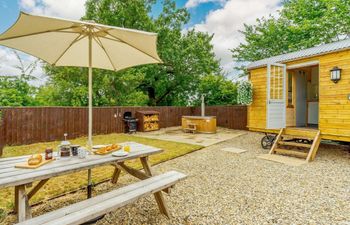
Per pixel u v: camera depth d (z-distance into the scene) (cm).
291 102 744
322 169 466
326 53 558
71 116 870
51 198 315
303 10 1261
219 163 520
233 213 277
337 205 297
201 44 1633
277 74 660
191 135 1002
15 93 990
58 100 1120
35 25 236
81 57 355
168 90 1747
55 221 171
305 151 644
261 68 707
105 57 362
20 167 225
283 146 694
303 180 397
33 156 246
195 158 570
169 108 1335
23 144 734
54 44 309
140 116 1113
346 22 1124
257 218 265
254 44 1430
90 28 282
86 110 926
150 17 1540
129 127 1066
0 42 265
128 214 272
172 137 937
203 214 274
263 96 700
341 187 362
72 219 174
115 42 316
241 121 1215
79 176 407
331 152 638
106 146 317
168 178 272
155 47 286
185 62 1612
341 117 530
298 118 755
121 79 1211
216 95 1479
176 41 1595
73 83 1127
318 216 268
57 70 1141
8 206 284
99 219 256
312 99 777
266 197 324
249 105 750
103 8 1288
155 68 1533
